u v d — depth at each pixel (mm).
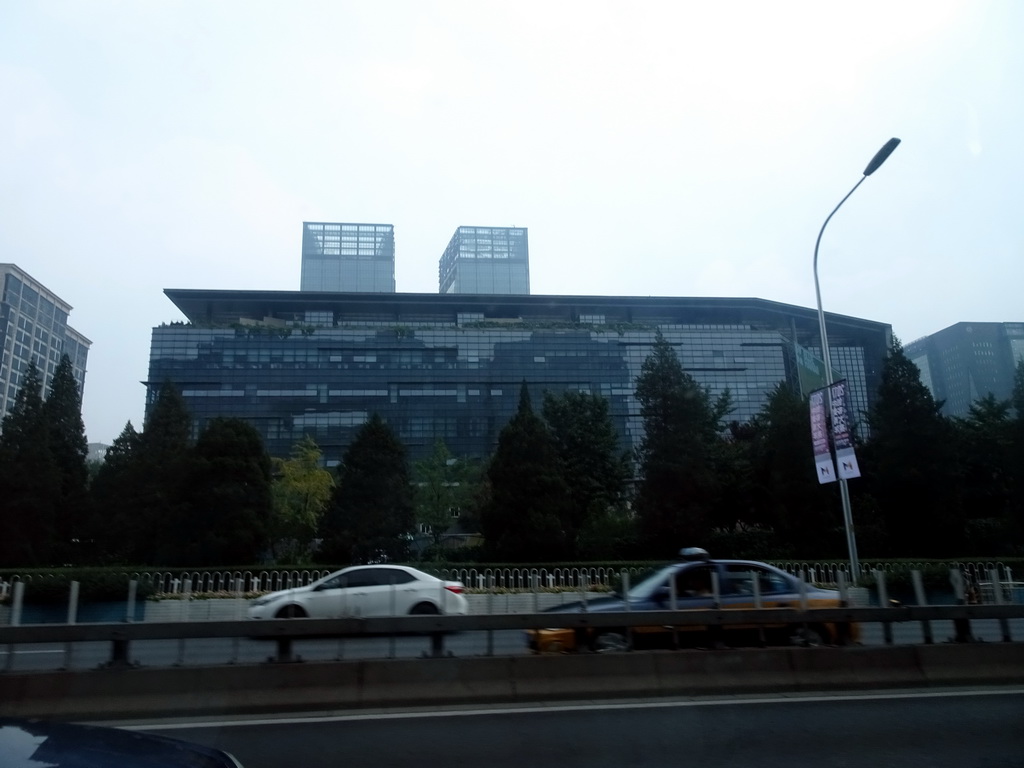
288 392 111188
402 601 16891
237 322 115938
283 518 44906
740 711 8914
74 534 44031
